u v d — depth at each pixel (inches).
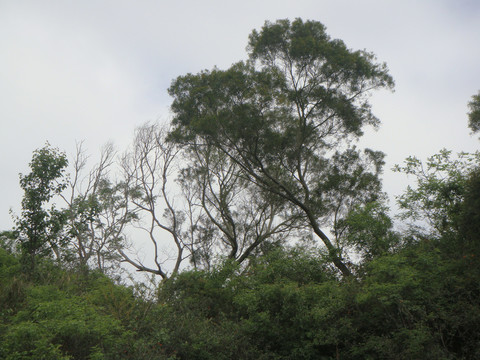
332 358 507.8
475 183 552.4
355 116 853.2
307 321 525.3
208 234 1058.7
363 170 927.7
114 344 446.0
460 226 559.5
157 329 493.4
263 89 798.5
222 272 656.4
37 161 766.5
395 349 467.5
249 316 564.4
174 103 863.7
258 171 859.4
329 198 912.3
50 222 748.0
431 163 634.2
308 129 858.1
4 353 404.8
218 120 805.2
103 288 558.9
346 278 595.2
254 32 885.8
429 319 480.1
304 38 835.4
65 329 425.7
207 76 845.8
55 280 656.4
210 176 1042.7
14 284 575.5
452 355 452.1
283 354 521.7
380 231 653.9
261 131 815.1
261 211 1027.9
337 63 815.1
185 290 627.2
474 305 476.4
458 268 526.3
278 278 604.1
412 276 513.0
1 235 927.7
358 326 514.0
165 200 1095.0
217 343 498.0
